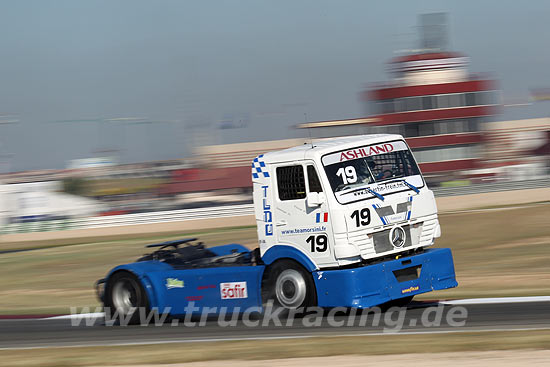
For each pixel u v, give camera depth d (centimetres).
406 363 1271
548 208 5278
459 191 9006
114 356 1564
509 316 1756
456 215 5759
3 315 2633
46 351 1730
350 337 1559
